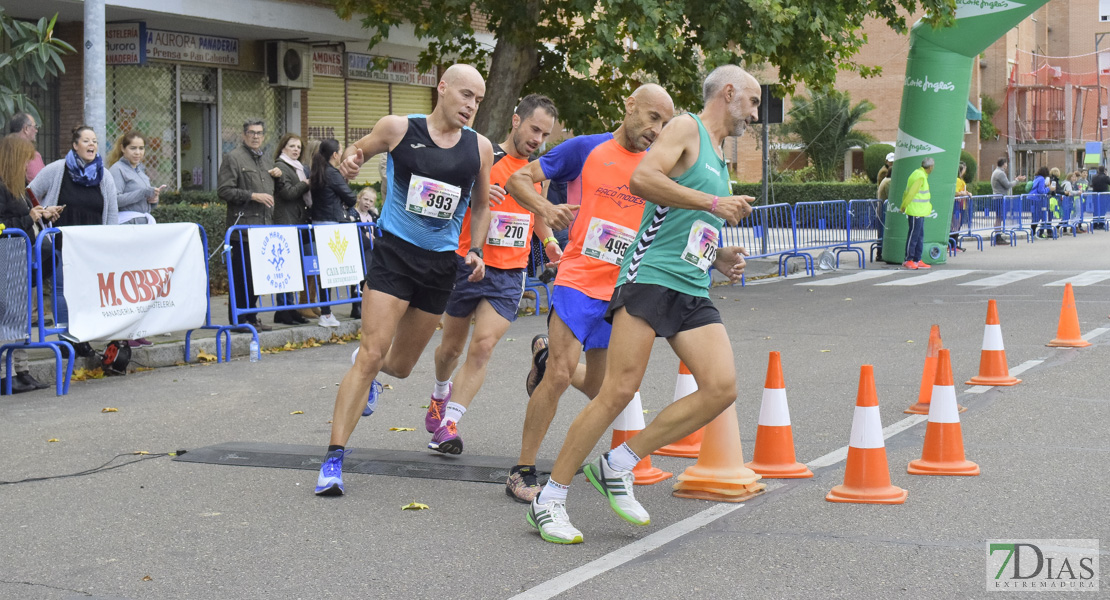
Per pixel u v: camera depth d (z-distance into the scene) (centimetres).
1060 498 608
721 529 562
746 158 5072
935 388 674
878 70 2261
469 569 506
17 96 1364
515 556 524
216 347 1168
